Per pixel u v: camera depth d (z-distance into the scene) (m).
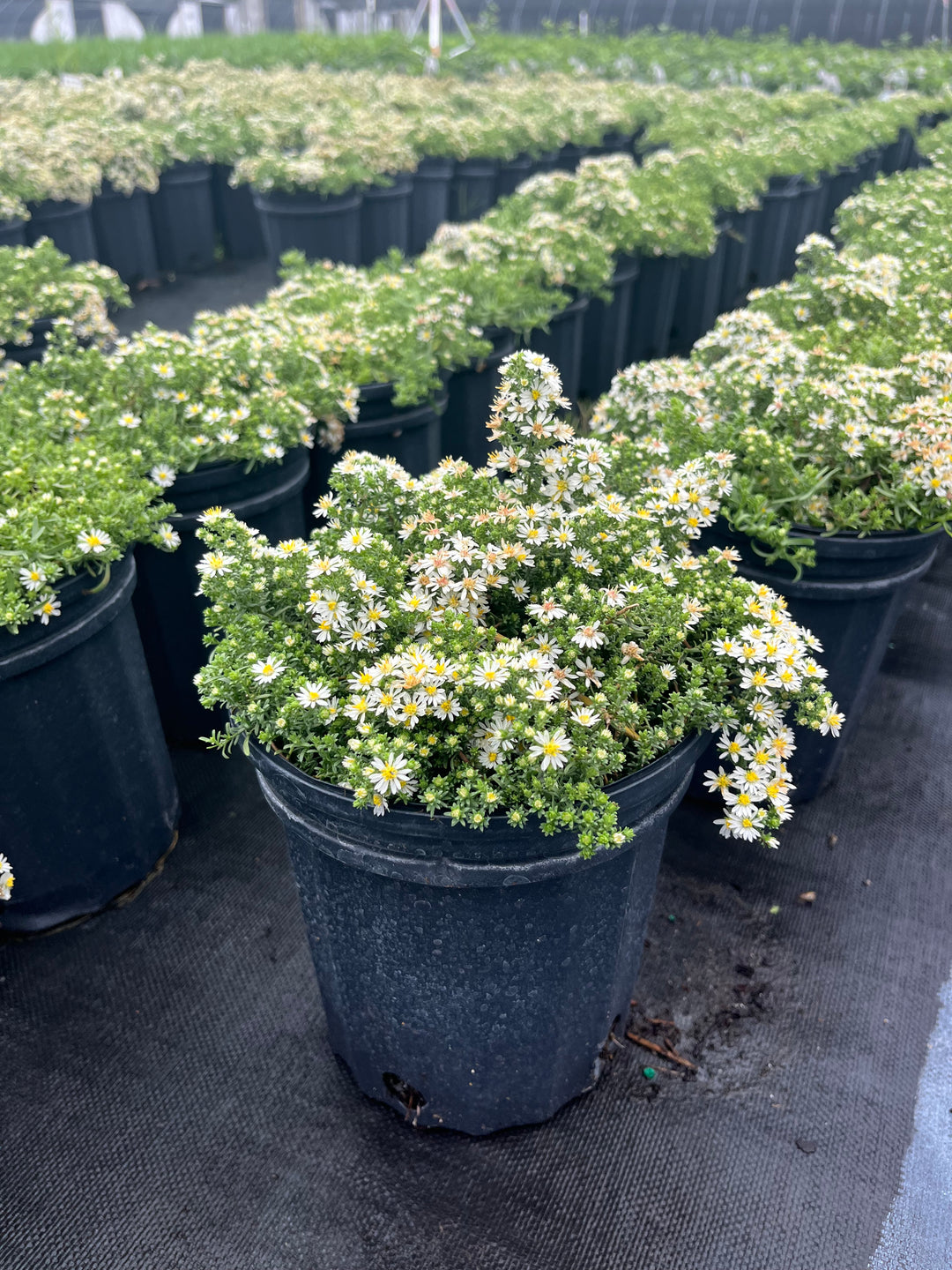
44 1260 1.85
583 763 1.47
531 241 4.76
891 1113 2.12
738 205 6.39
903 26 16.25
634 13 18.50
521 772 1.48
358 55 14.14
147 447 2.59
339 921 1.77
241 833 2.89
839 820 2.96
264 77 12.05
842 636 2.63
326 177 6.94
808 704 1.72
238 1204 1.95
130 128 7.82
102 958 2.48
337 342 3.39
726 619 1.76
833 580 2.51
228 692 1.65
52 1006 2.35
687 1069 2.21
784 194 7.41
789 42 16.27
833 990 2.40
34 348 4.15
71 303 3.99
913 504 2.44
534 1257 1.86
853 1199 1.96
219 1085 2.18
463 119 8.78
